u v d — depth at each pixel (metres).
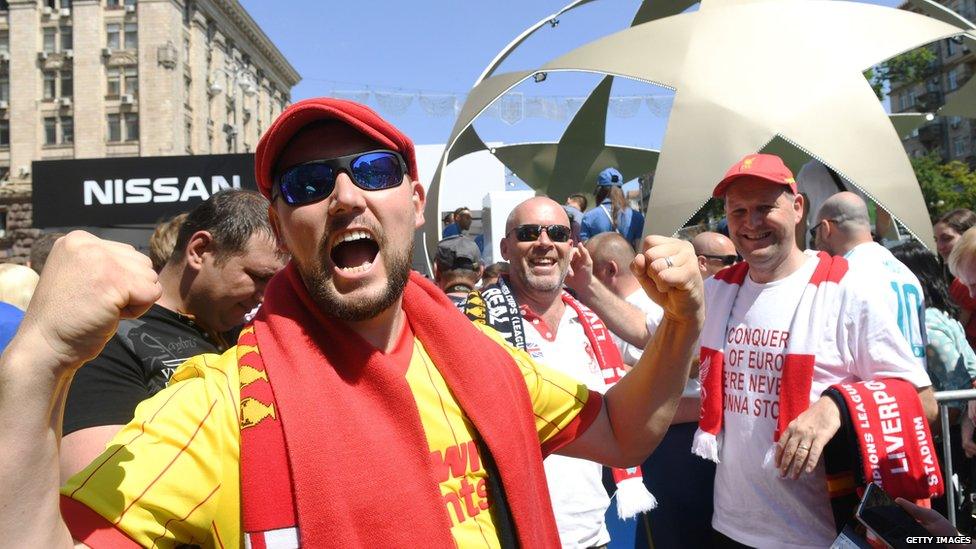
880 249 3.15
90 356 0.83
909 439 2.08
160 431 1.01
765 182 2.45
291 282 1.22
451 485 1.17
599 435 1.45
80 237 0.85
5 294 2.77
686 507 3.03
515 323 2.71
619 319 2.99
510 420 1.25
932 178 27.38
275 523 1.01
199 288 1.92
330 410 1.07
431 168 14.50
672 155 5.30
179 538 1.00
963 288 4.02
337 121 1.16
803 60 5.42
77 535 0.89
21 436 0.78
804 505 2.28
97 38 37.06
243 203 1.94
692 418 3.08
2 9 38.31
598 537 2.65
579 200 8.83
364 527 1.02
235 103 45.47
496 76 6.76
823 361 2.33
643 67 5.64
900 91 41.88
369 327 1.23
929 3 6.58
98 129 37.03
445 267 3.45
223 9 43.38
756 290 2.55
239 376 1.10
